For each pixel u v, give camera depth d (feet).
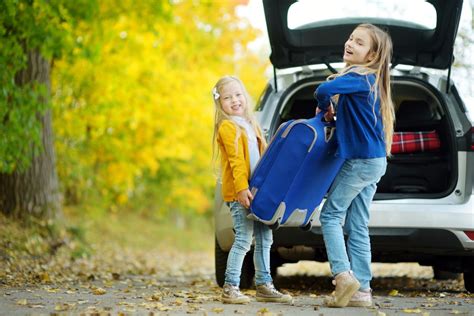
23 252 28.96
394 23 19.17
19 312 13.67
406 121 19.65
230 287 15.51
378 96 14.52
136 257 39.99
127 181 51.24
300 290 20.35
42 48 27.84
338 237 14.67
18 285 19.34
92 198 52.85
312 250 18.47
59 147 44.37
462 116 17.95
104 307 14.46
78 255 32.01
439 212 17.11
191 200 65.10
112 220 58.70
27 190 32.55
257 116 18.69
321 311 14.02
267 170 14.58
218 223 18.24
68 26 32.68
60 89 41.09
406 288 21.58
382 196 17.47
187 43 42.22
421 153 19.22
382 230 17.19
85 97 41.32
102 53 39.50
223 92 15.34
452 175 17.61
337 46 19.47
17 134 27.48
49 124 33.81
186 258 47.01
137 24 38.37
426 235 17.11
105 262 32.89
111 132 47.39
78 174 45.88
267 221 14.57
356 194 14.76
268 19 18.81
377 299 16.74
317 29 19.19
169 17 36.19
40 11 27.43
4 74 25.41
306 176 14.38
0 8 25.07
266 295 15.70
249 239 15.48
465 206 17.21
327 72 19.45
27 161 28.30
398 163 18.86
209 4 43.57
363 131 14.30
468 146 17.62
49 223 32.71
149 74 43.14
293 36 19.40
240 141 15.05
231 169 15.14
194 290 19.49
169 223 71.46
